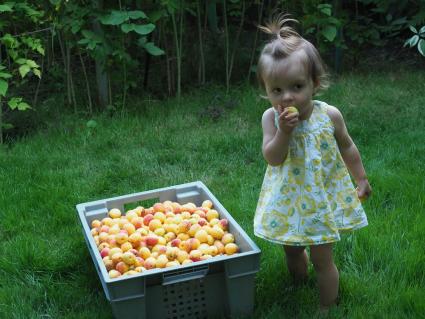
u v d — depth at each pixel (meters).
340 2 4.09
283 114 1.57
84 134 3.26
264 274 2.02
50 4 3.47
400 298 1.83
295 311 1.85
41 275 2.13
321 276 1.81
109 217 2.20
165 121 3.40
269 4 4.08
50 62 4.03
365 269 2.02
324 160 1.72
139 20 3.59
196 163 2.93
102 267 1.76
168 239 2.02
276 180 1.75
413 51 4.32
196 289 1.80
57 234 2.36
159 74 4.10
